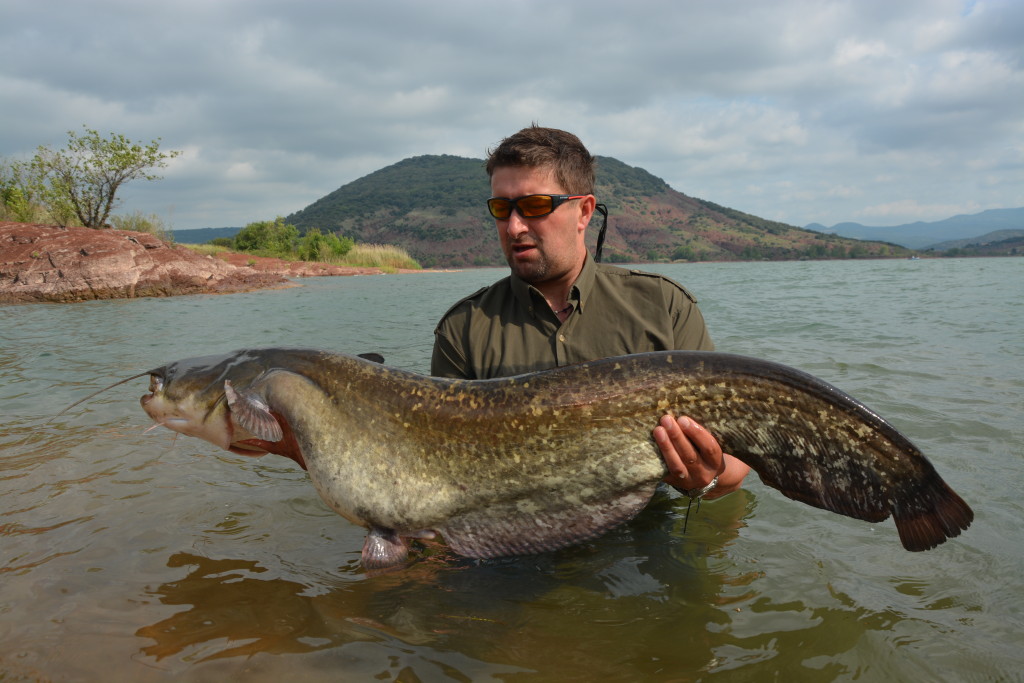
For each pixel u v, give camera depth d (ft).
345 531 3.94
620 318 3.90
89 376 8.30
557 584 3.29
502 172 3.77
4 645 2.85
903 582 3.19
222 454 5.32
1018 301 15.14
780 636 2.83
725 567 3.39
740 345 9.43
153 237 27.09
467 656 2.76
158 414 3.83
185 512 4.19
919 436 5.01
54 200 34.86
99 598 3.20
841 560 3.42
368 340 10.97
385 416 3.44
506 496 3.35
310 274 43.80
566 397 3.26
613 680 2.59
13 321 15.90
